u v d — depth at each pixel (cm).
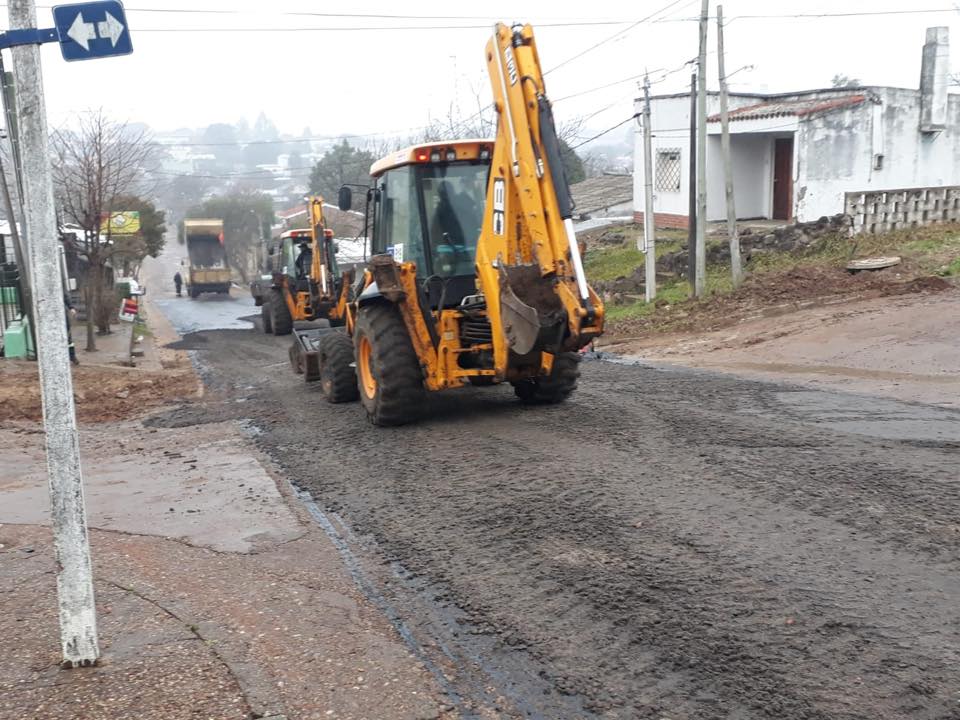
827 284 1630
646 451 713
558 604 454
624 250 2480
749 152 2477
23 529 651
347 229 4091
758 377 1134
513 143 752
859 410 876
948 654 373
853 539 500
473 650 418
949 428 779
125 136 3788
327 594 493
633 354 1480
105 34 373
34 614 476
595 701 365
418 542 564
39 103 365
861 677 361
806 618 411
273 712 365
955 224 1936
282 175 12850
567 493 618
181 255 8544
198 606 477
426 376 893
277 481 747
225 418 1117
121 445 987
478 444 793
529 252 783
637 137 2697
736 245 1769
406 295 879
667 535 525
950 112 2422
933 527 511
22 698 380
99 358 1981
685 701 357
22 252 1677
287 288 2398
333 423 985
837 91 2342
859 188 2266
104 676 396
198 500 709
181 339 2572
